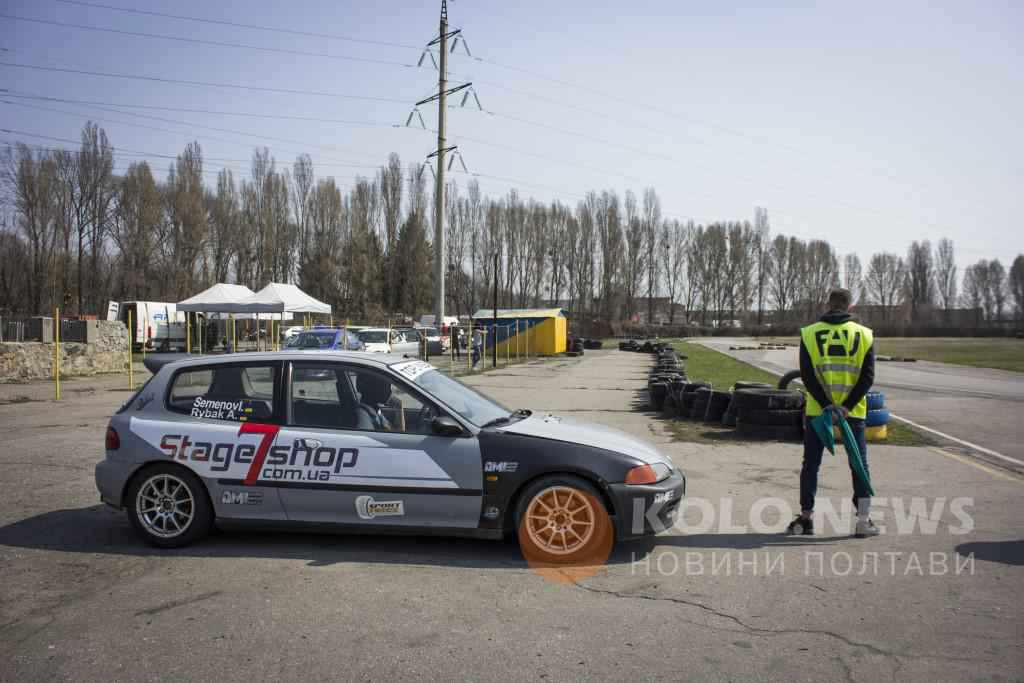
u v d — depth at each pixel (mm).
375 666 3420
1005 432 11016
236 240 58781
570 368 29906
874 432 10156
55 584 4574
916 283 111500
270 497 5211
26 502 6695
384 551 5230
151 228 50531
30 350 21219
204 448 5297
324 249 61969
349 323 56594
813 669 3375
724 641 3691
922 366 30484
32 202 46781
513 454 5004
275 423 5320
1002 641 3664
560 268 82625
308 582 4590
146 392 5586
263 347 28438
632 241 86062
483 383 21500
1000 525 5863
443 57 30125
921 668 3375
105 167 49594
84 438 10422
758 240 103375
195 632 3822
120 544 5430
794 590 4430
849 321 5543
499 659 3492
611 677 3303
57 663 3461
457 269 68750
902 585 4500
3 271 48125
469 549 5273
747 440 10336
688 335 88875
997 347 56500
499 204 78125
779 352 47562
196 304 24969
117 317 35656
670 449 9562
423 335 31297
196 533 5289
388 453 5117
